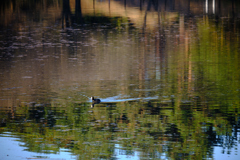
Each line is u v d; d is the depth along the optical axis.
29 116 33.16
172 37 76.50
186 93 40.16
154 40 73.94
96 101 37.09
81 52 63.75
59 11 108.88
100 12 107.19
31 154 25.94
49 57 59.94
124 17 99.81
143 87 42.66
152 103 36.75
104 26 88.38
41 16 101.00
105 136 28.89
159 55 61.62
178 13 106.12
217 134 29.38
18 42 71.56
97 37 76.56
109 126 30.94
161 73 49.84
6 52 63.34
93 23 92.19
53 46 68.56
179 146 27.19
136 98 38.34
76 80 45.97
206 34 78.94
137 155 25.91
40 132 29.73
